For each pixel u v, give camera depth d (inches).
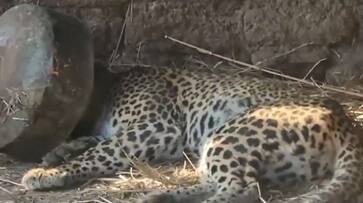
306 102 362.9
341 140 343.0
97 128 422.6
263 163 338.0
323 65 507.2
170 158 402.9
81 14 507.8
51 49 375.2
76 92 381.4
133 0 505.4
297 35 503.2
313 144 338.6
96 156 384.2
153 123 400.8
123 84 425.4
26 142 388.2
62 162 396.8
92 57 391.5
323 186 336.2
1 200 348.8
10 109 382.0
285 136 339.6
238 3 506.0
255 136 340.8
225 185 329.1
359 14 500.7
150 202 329.1
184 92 417.7
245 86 406.6
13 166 397.4
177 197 334.0
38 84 373.7
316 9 499.8
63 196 354.3
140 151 393.4
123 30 511.2
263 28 504.1
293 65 507.8
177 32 507.8
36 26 381.7
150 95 412.8
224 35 508.1
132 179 375.6
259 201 326.0
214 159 340.5
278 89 404.2
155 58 511.8
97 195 354.3
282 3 501.7
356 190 320.5
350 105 464.8
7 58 386.3
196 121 405.4
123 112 412.2
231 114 397.1
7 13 397.7
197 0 504.1
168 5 504.7
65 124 386.0
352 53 503.8
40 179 360.8
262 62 506.6
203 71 444.8
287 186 345.1
